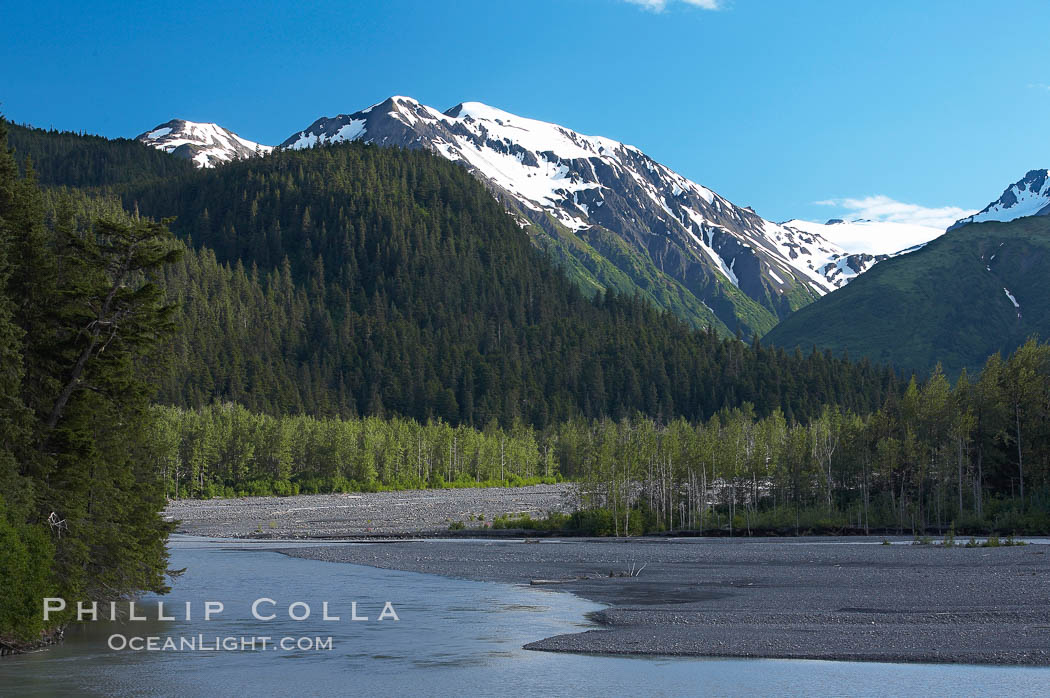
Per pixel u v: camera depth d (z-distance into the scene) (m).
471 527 106.69
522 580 60.38
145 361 43.38
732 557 73.06
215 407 197.62
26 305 39.84
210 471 170.00
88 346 39.97
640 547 84.06
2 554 34.38
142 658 35.19
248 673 32.66
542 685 30.62
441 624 42.75
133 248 41.09
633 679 31.36
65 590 38.97
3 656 35.72
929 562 66.12
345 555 77.25
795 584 55.69
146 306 41.31
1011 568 61.03
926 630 39.03
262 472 174.88
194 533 101.62
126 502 43.22
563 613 45.91
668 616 43.78
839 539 92.81
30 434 37.59
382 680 31.39
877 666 32.97
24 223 39.78
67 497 39.47
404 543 90.12
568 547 84.50
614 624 42.16
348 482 182.25
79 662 34.66
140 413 43.09
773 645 36.66
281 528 106.94
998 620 41.09
